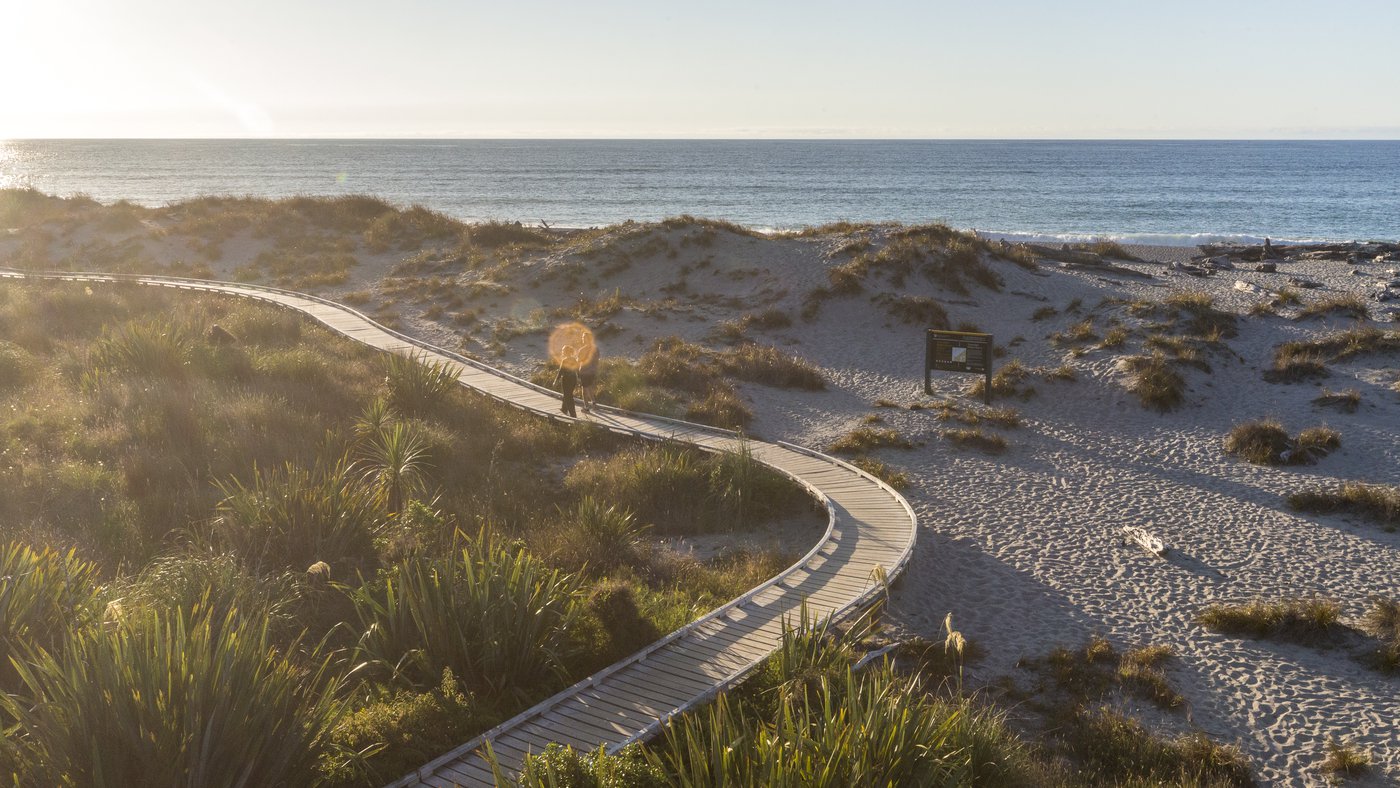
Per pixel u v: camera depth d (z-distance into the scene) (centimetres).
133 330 2244
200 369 2195
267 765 704
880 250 3497
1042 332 2967
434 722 866
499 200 11069
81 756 648
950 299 3241
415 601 991
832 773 645
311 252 4119
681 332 3062
